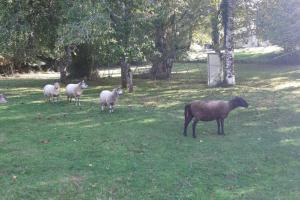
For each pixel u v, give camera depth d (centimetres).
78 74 3188
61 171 1110
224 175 1087
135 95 2372
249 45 6228
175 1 2734
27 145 1341
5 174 1091
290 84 2755
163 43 2917
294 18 2488
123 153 1252
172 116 1755
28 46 2780
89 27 2222
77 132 1495
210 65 2761
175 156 1228
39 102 2114
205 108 1411
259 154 1245
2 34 2506
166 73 3247
